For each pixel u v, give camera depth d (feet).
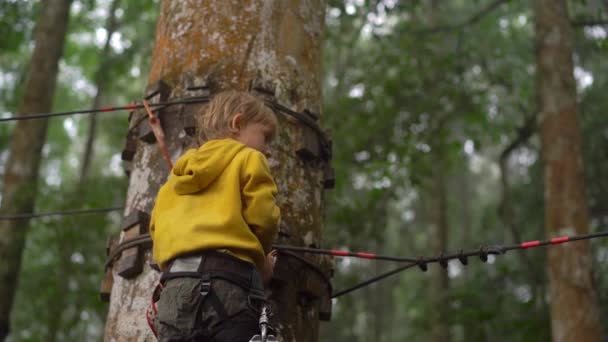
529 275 52.75
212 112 9.37
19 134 41.19
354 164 47.01
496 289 52.54
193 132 11.02
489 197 103.19
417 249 92.22
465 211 91.76
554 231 35.29
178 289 8.13
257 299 8.25
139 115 11.76
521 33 57.98
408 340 76.23
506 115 56.34
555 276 34.55
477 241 72.54
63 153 81.97
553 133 36.60
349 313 77.71
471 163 98.53
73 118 78.23
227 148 8.85
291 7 12.18
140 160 11.47
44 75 42.60
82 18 63.72
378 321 86.74
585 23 42.16
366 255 10.68
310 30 12.34
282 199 10.96
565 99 36.99
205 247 8.27
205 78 11.33
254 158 8.73
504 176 51.44
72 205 44.01
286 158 11.18
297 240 10.87
